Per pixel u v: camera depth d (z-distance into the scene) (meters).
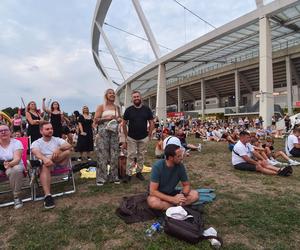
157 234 3.23
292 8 21.67
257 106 36.47
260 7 21.53
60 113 8.48
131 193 4.99
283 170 6.19
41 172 4.45
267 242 3.00
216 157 9.66
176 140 5.28
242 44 30.67
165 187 3.89
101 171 5.59
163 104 34.31
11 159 4.64
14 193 4.40
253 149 7.11
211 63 42.84
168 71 44.88
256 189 5.12
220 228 3.36
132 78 45.34
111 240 3.14
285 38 31.33
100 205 4.35
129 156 5.87
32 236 3.30
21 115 12.67
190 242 2.97
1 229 3.57
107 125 5.51
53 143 5.05
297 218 3.60
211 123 28.95
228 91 53.06
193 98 64.69
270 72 21.33
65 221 3.73
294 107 35.94
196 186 5.40
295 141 8.91
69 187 5.53
